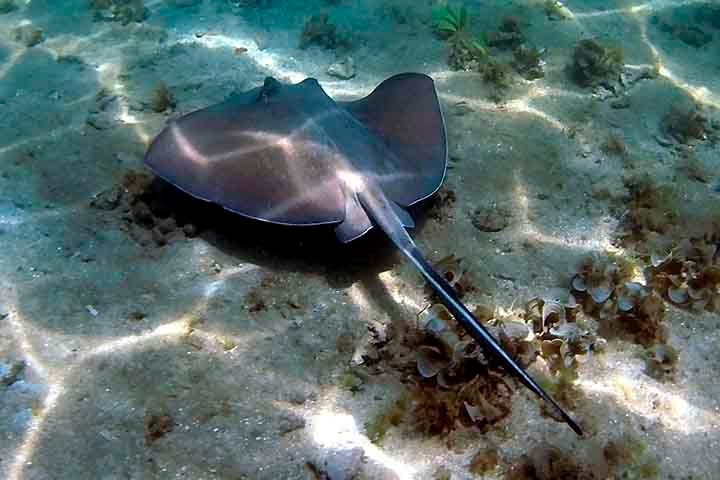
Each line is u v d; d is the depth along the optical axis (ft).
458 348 5.46
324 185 6.01
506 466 5.07
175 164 6.23
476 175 7.25
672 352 5.65
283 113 6.41
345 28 9.84
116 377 5.41
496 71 8.59
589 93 8.54
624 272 6.26
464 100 8.32
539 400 5.42
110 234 6.50
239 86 8.64
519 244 6.61
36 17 10.37
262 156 6.14
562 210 6.95
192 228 6.46
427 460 5.10
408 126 6.73
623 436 5.24
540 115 8.12
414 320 5.90
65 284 6.04
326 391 5.44
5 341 5.60
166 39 9.68
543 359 5.71
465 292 6.18
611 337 5.87
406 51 9.29
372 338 5.78
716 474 5.08
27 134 7.68
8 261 6.20
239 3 10.53
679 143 7.89
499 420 5.31
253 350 5.65
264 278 6.17
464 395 5.31
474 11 10.12
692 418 5.38
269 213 5.92
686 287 6.18
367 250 6.45
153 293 6.01
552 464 5.00
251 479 4.94
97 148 7.47
